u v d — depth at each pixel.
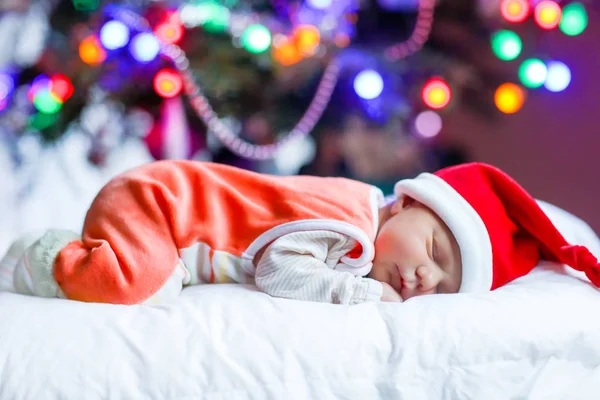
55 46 2.00
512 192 1.15
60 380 0.79
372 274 1.10
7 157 2.39
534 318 0.90
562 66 2.07
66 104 2.02
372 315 0.90
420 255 1.06
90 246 1.04
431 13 2.16
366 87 1.98
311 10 2.04
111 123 2.21
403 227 1.09
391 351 0.85
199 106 2.07
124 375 0.80
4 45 2.14
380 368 0.84
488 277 1.07
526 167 2.44
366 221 1.11
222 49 2.02
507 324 0.88
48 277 1.01
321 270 1.02
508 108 2.18
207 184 1.14
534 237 1.18
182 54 1.99
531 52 2.29
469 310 0.90
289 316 0.88
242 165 2.39
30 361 0.81
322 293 1.00
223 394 0.80
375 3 2.20
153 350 0.82
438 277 1.07
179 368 0.81
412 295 1.07
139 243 1.03
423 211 1.11
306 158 2.47
